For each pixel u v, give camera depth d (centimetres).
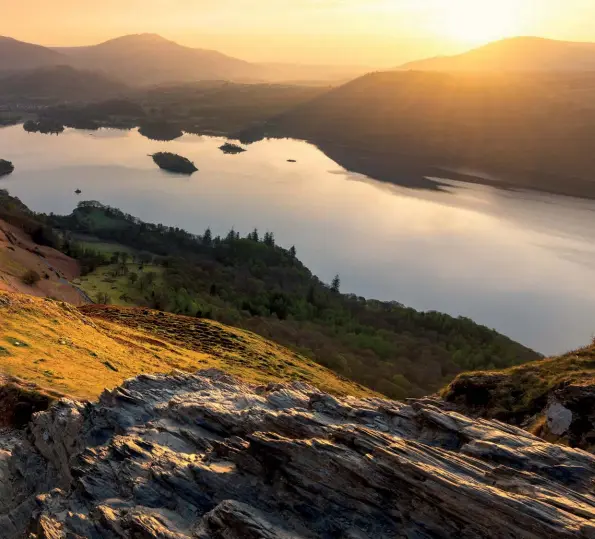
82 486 2419
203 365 7694
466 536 1655
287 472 2066
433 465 1878
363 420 2577
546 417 3169
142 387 3619
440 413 2422
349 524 1845
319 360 14762
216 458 2388
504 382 3753
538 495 1675
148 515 2064
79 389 4312
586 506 1619
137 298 18375
